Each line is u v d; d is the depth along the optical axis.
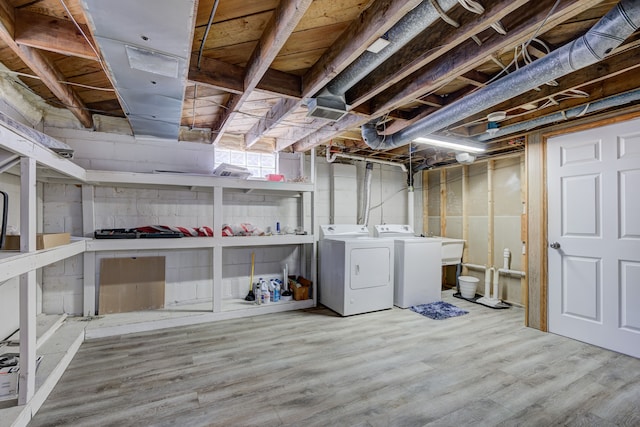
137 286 3.42
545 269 3.18
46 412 1.80
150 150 3.50
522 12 1.54
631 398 2.01
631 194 2.61
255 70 1.97
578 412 1.86
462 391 2.08
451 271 5.32
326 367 2.39
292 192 4.18
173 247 3.18
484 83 2.33
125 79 1.96
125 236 3.07
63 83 2.41
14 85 2.42
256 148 4.20
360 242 3.74
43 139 1.92
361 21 1.65
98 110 3.13
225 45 1.95
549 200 3.17
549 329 3.15
